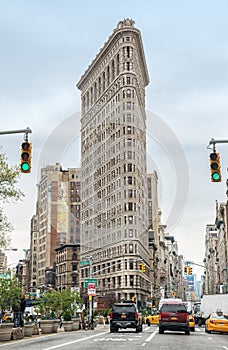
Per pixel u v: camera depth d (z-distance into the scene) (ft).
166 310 111.24
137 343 76.28
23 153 64.34
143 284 341.21
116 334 107.86
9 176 92.17
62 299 188.14
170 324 109.91
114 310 117.70
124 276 300.81
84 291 266.57
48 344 73.92
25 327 97.40
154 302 383.24
